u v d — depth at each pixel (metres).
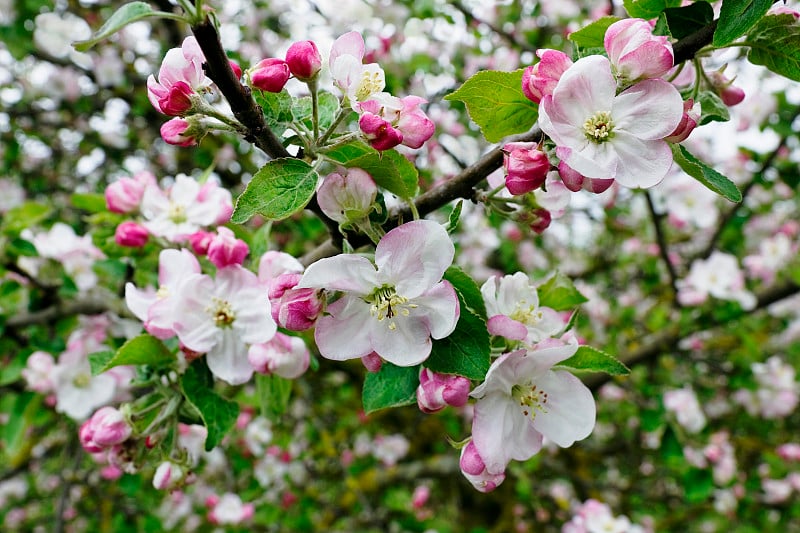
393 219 0.30
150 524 0.88
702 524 1.12
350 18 0.91
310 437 0.97
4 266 0.53
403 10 0.97
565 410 0.29
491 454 0.28
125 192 0.41
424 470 1.02
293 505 0.94
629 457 1.07
